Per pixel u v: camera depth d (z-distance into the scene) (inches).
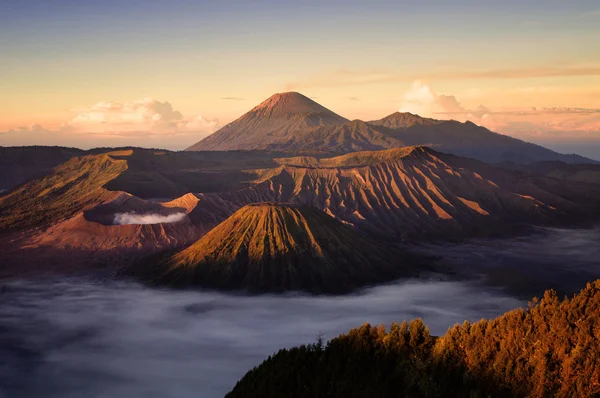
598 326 1667.1
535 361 1651.1
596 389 1499.8
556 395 1539.1
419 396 1676.9
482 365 1738.4
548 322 1781.5
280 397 1828.2
